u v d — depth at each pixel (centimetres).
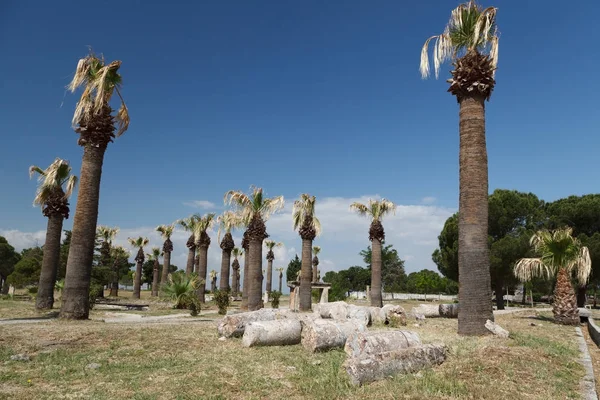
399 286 8038
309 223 3089
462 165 1442
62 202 2345
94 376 831
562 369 923
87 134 1783
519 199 3888
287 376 842
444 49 1507
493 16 1477
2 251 6412
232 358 991
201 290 4016
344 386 768
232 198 2745
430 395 696
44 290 2255
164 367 902
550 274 2072
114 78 1859
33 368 883
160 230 5197
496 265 3475
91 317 2080
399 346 949
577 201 3784
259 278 2716
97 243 4403
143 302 3894
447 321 1967
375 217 3212
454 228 3944
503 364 884
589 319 1852
